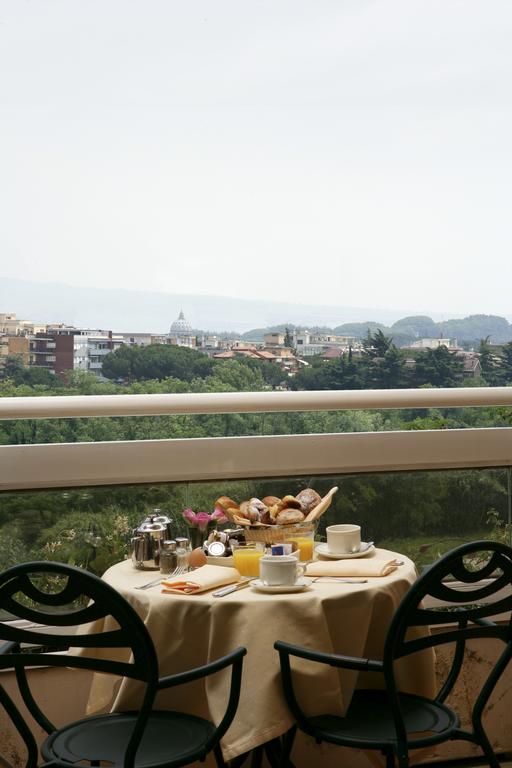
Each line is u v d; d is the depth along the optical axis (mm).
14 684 2771
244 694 2018
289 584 2150
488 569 1987
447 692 2248
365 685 2291
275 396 2986
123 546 2938
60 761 1887
